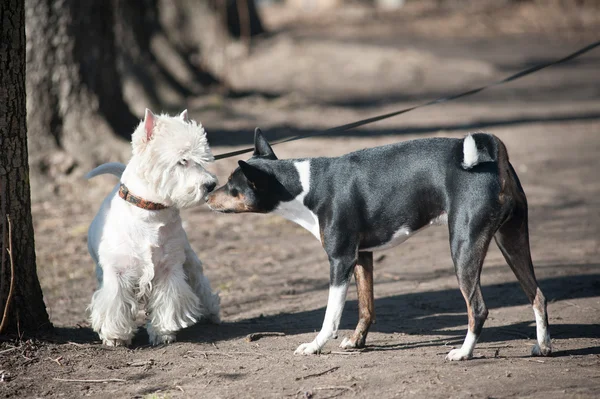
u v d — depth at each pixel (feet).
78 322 27.91
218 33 109.60
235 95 92.17
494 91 103.04
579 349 22.11
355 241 21.86
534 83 110.42
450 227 20.75
